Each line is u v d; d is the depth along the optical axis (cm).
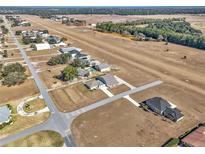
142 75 7781
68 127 4775
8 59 9769
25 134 4544
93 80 7012
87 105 5719
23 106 5691
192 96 6191
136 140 4356
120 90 6588
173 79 7406
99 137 4450
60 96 6244
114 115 5247
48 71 8275
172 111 5091
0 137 4456
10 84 7112
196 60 9481
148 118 5112
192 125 4812
